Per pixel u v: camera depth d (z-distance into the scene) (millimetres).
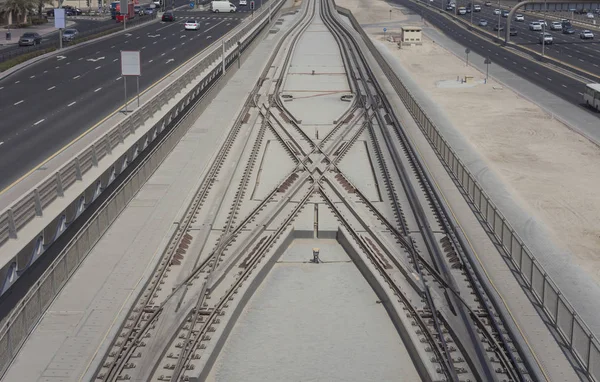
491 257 29859
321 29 136875
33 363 21000
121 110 49188
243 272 27688
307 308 26516
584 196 42312
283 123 56562
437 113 66875
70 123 45594
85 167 30266
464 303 24594
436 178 41562
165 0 161750
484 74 92000
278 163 45375
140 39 99375
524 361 21672
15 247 22500
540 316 24703
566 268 31562
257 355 23156
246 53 89125
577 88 81750
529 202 41031
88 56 81312
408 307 25297
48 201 26188
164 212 34000
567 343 22641
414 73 93125
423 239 32156
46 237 24766
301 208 36406
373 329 25000
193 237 31625
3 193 31469
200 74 59594
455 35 139750
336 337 24422
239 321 25438
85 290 25672
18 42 94875
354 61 91000
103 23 132875
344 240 32500
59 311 24094
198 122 53875
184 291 26094
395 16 172750
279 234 32594
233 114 56750
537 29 146500
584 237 35656
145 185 38344
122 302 24781
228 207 36312
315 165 43812
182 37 101375
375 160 46031
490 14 183250
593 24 159375
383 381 21766
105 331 22797
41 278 23750
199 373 21016
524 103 72312
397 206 35750
